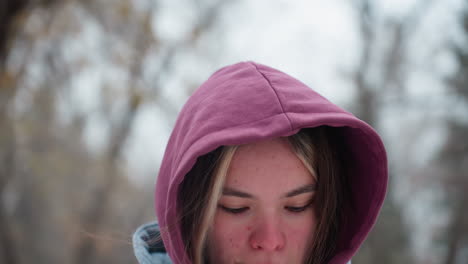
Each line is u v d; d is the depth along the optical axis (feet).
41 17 16.99
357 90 34.47
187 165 2.79
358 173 3.57
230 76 3.23
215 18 29.53
